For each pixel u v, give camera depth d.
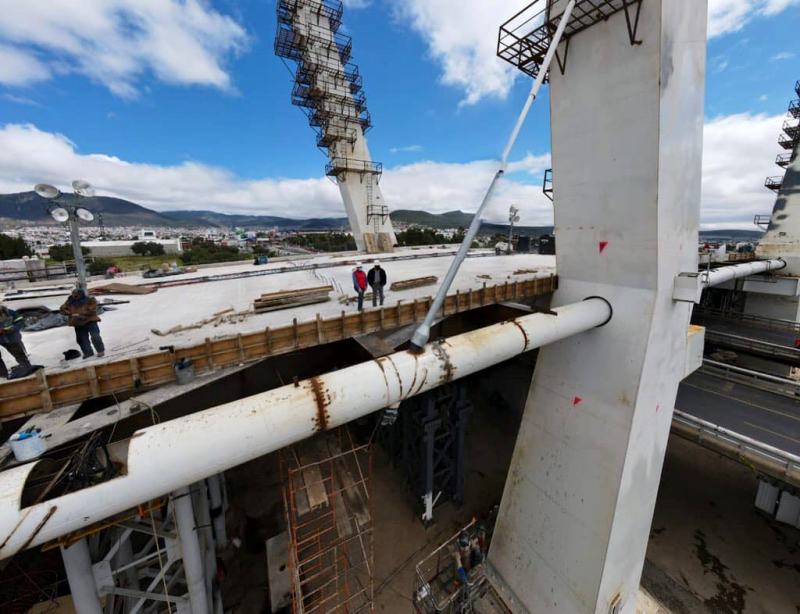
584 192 10.54
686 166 9.61
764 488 16.70
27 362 7.62
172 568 10.84
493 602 13.16
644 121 8.55
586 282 11.13
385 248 36.78
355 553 14.41
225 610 12.09
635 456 10.23
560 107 10.60
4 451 5.75
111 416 6.75
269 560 12.79
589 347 10.96
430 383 6.77
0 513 3.67
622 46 8.62
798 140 28.44
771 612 12.87
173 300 15.46
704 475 19.41
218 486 13.32
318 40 29.56
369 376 6.03
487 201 6.83
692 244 10.66
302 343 9.63
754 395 17.81
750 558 14.82
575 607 10.81
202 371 8.20
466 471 19.47
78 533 6.25
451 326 18.83
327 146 34.22
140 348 9.35
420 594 12.59
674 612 12.90
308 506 9.76
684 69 8.84
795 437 14.22
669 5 7.86
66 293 17.52
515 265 26.42
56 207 10.34
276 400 5.31
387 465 19.48
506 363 27.06
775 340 25.62
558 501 11.56
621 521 10.30
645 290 9.60
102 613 7.52
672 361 11.06
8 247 51.56
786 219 29.05
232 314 12.52
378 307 12.23
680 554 15.02
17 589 9.77
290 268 25.11
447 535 15.48
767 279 29.33
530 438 12.77
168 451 4.46
